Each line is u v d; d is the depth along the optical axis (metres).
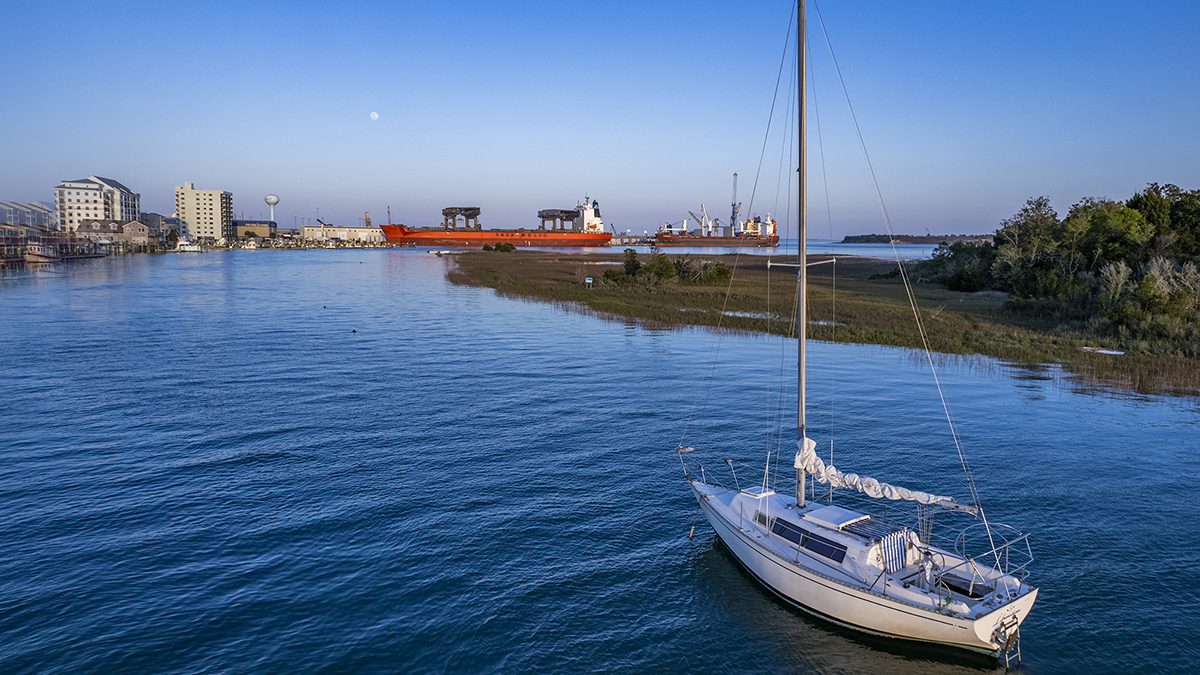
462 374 51.09
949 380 48.69
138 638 18.61
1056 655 18.14
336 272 162.88
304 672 17.36
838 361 55.38
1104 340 60.47
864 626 18.61
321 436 36.06
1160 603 20.53
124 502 27.31
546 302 96.56
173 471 30.75
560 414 40.56
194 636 18.73
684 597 21.02
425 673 17.44
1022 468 31.64
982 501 28.03
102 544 23.83
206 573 22.00
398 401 43.31
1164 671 17.47
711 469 31.88
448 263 195.62
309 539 24.41
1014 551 23.89
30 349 60.03
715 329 71.81
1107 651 18.27
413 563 22.84
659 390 46.38
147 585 21.27
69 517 25.89
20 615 19.58
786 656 18.20
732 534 22.48
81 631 18.89
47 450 33.34
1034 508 27.36
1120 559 23.22
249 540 24.27
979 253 110.44
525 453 33.69
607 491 29.16
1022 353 56.41
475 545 24.14
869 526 20.34
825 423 38.69
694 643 18.73
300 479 29.98
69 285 124.06
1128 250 88.38
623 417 40.03
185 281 135.25
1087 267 90.12
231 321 78.75
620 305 88.12
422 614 19.95
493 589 21.33
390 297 105.62
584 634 19.11
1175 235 87.00
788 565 19.98
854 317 75.00
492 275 136.62
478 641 18.73
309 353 59.16
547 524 25.89
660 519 26.52
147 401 42.78
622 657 18.14
